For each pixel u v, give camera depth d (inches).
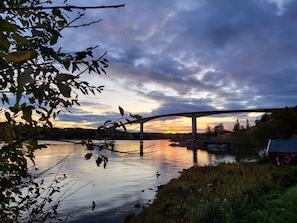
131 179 1480.1
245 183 735.1
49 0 63.5
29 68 29.1
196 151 3873.0
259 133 2265.0
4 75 50.2
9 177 69.1
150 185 1317.7
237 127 5703.7
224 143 4232.3
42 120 61.5
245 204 479.8
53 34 45.0
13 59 30.9
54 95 60.4
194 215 542.0
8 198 71.6
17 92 27.8
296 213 389.4
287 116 2169.0
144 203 985.5
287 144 1298.0
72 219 769.6
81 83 63.9
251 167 1178.0
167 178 1503.4
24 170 71.4
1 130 56.3
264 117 3624.5
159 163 2247.8
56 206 92.5
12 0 47.1
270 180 773.9
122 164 2142.0
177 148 4778.5
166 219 622.2
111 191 1170.6
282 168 994.1
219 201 543.8
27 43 37.7
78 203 932.6
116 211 900.0
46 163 1117.7
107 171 1674.5
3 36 35.7
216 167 1322.6
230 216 427.8
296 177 815.1
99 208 911.0
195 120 5231.3
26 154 67.9
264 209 460.8
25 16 62.6
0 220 71.4
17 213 78.3
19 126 59.1
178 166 2066.9
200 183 959.6
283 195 559.5
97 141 61.9
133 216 791.1
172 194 883.4
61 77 37.0
